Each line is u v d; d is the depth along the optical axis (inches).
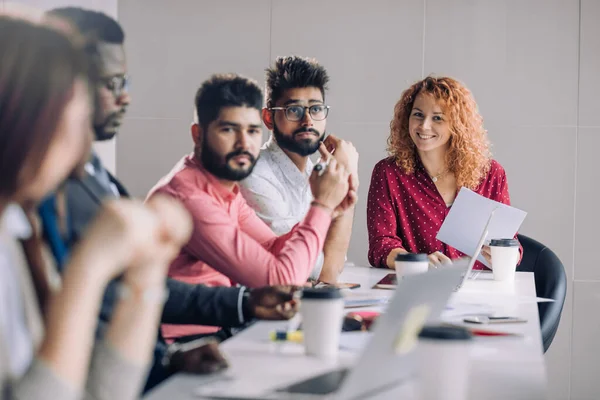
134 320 34.9
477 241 112.6
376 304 77.1
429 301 45.1
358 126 171.8
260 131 87.5
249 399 42.4
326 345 54.0
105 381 34.5
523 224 169.8
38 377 29.8
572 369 170.4
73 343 30.3
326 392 43.7
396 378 42.9
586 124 167.8
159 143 176.4
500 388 45.8
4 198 31.7
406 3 169.9
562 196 168.9
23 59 31.3
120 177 177.0
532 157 169.2
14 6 35.8
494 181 138.9
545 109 168.6
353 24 171.0
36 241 39.3
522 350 56.5
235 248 81.0
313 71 115.9
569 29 167.5
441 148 136.3
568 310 169.5
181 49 175.2
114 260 31.0
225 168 85.6
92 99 33.3
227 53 174.2
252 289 67.9
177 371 49.1
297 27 172.4
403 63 170.4
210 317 67.1
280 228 114.2
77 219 53.3
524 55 168.4
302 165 117.6
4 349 31.8
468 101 134.3
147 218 31.6
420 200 135.9
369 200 138.4
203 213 81.8
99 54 67.6
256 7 173.3
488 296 90.0
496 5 168.6
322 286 89.5
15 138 30.9
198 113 86.5
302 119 115.8
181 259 84.7
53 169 31.9
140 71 175.8
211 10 174.2
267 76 118.4
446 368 39.9
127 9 175.3
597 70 167.3
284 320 68.1
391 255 126.6
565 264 169.5
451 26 169.3
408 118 137.6
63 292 30.4
